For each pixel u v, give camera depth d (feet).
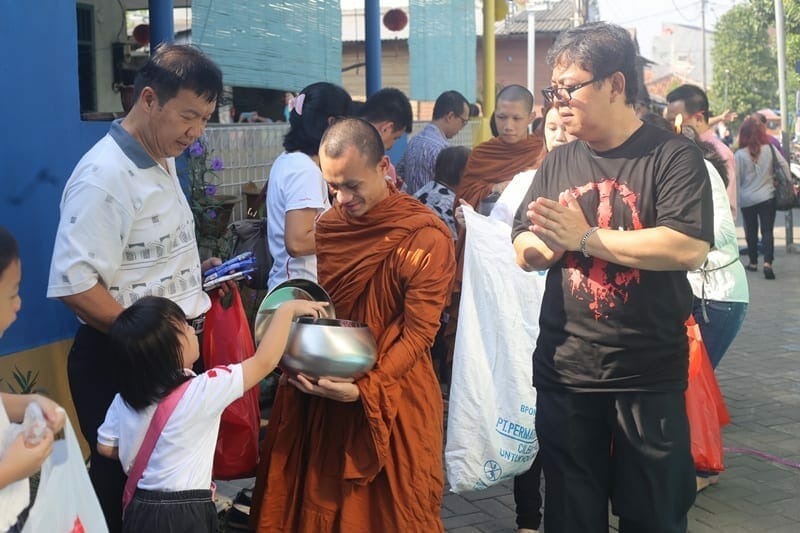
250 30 19.30
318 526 10.05
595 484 9.69
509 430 11.35
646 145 9.10
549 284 9.65
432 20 34.45
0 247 6.41
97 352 9.64
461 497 14.34
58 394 12.66
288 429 10.28
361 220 10.11
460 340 11.41
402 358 9.75
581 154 9.51
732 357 23.40
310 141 12.57
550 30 102.32
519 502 12.34
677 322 9.18
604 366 9.19
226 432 10.25
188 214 10.17
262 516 10.23
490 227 11.51
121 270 9.40
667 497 9.30
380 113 15.25
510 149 18.10
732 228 14.58
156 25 16.02
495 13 43.47
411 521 10.06
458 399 11.37
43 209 12.48
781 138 52.21
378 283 10.09
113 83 30.89
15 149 11.94
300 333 9.48
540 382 9.71
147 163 9.42
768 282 34.68
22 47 12.05
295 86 21.62
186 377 9.00
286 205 12.35
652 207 9.00
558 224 8.85
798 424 17.97
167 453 8.72
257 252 14.06
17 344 11.93
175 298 9.87
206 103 9.34
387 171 10.21
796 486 14.84
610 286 9.09
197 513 8.84
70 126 13.06
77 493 6.53
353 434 9.85
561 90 9.02
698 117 18.38
